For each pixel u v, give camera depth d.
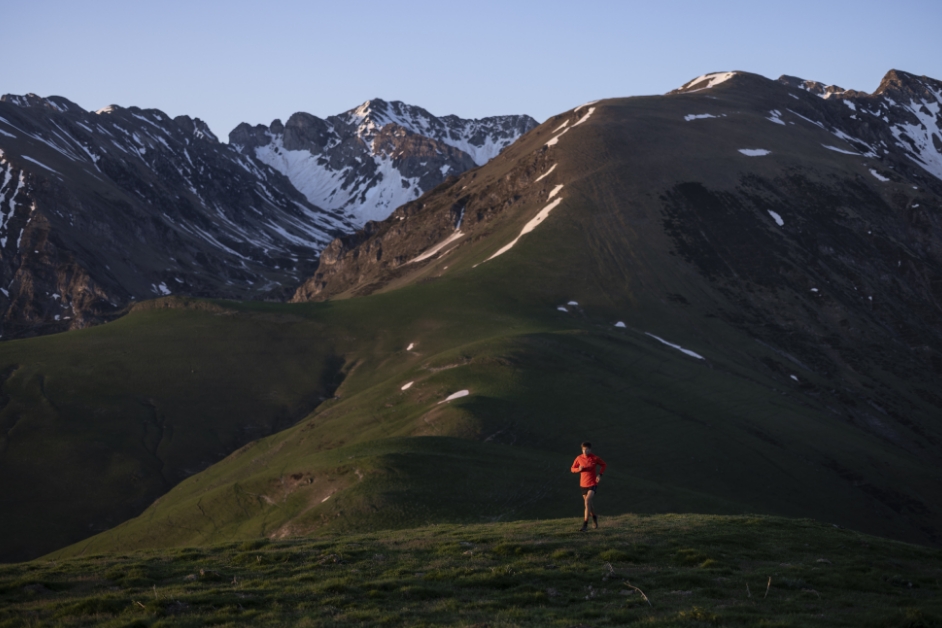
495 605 17.94
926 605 19.23
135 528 65.44
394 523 45.62
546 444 71.31
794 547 24.91
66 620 16.91
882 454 88.94
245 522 57.47
